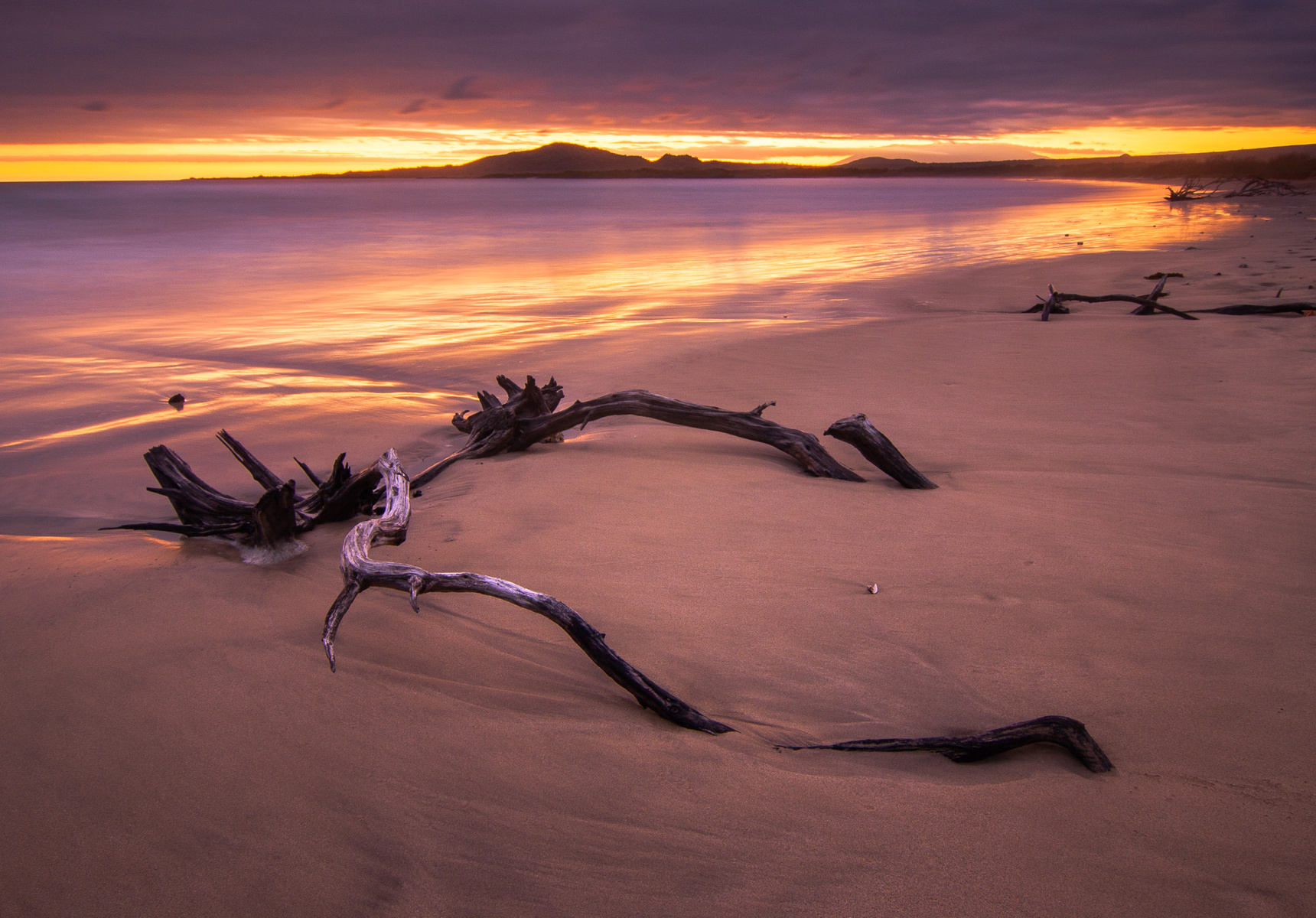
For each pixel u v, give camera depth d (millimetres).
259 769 2449
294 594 3727
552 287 19656
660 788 2346
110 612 3543
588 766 2453
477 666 3092
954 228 39969
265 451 7070
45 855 2131
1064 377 8562
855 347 10469
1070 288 16797
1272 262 18219
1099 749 2496
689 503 5020
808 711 2809
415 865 2055
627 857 2066
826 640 3293
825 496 5172
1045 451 6129
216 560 4234
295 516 4348
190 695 2846
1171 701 2793
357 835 2168
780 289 18469
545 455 6328
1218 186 79125
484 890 1968
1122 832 2127
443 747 2543
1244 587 3670
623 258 27438
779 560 4109
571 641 3324
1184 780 2359
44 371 10531
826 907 1876
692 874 1999
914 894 1911
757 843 2107
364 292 19141
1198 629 3289
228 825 2213
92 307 17234
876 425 6977
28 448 7234
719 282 20031
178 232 46219
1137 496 4988
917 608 3547
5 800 2344
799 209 70312
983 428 6801
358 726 2658
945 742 2512
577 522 4691
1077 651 3148
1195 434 6391
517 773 2420
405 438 7406
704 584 3826
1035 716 2730
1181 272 17594
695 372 9320
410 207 85000
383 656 3135
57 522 5520
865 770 2438
